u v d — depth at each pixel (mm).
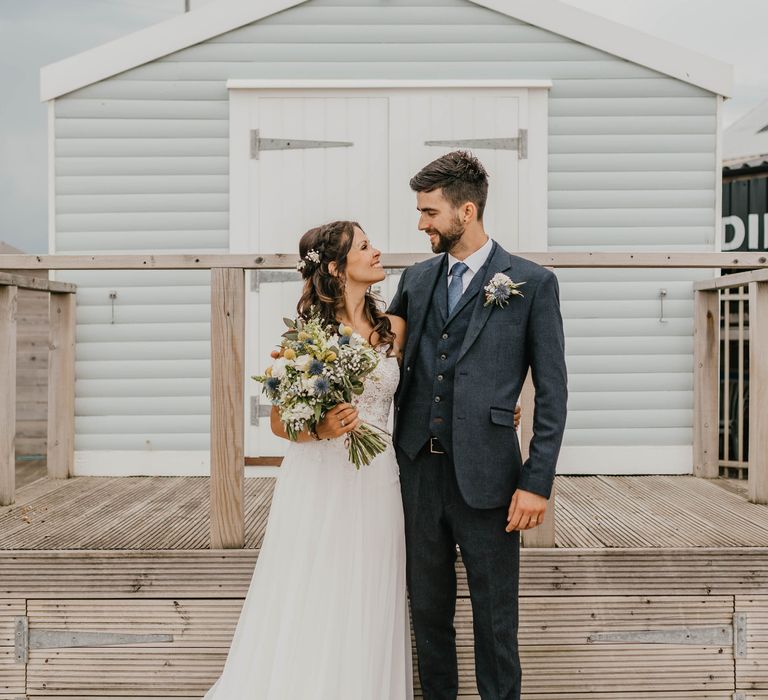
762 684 2965
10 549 3037
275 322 4906
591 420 4883
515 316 2365
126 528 3387
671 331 4906
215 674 2973
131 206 4895
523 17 4824
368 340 2561
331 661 2420
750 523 3428
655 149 4898
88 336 4887
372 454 2375
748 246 6621
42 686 2994
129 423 4883
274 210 4883
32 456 6629
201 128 4879
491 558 2359
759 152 6812
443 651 2600
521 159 4875
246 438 4883
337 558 2494
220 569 2977
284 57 4852
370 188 4879
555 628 2961
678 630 2963
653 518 3549
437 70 4863
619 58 4875
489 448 2324
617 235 4906
